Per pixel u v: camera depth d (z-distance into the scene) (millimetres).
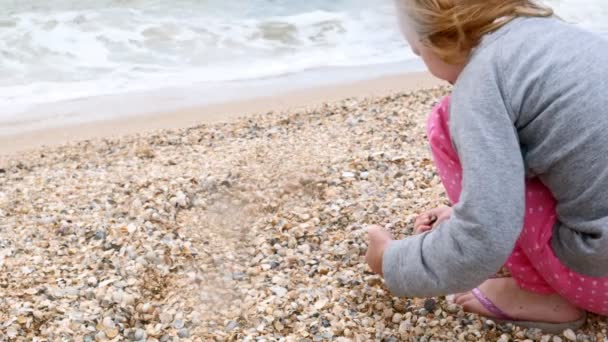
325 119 4102
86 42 5996
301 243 2549
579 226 1713
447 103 1912
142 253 2510
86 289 2299
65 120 4566
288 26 6320
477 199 1624
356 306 2178
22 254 2557
